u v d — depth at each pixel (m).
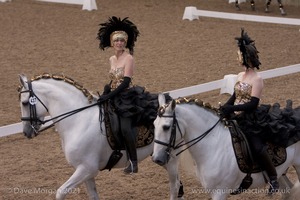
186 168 10.78
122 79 11.50
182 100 10.21
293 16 32.56
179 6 35.28
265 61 23.83
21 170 14.12
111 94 11.40
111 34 11.77
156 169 14.23
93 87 20.58
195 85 20.50
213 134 10.33
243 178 10.60
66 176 13.78
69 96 11.44
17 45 26.81
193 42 27.12
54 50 25.95
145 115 11.38
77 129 11.30
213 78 21.66
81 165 11.27
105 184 13.38
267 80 21.55
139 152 11.66
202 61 24.02
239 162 10.39
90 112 11.42
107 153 11.49
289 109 10.87
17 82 21.36
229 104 10.62
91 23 30.81
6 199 12.55
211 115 10.36
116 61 11.62
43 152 15.30
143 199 12.58
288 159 10.77
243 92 10.37
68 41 27.45
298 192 11.02
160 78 21.69
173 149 10.13
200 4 36.06
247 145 10.41
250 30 29.38
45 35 28.59
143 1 36.47
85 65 23.62
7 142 16.06
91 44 26.95
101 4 35.56
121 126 11.32
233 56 24.70
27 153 15.23
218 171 10.26
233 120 10.59
